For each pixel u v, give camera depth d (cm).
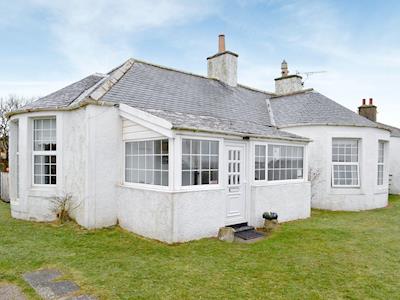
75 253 613
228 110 1181
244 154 887
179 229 689
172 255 609
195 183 734
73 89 995
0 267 533
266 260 593
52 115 894
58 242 689
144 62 1150
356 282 489
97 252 622
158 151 739
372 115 1708
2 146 2914
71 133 867
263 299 425
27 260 568
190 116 902
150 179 761
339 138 1257
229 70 1430
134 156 816
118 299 416
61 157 883
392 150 1873
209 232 752
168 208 680
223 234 738
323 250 665
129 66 1061
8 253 606
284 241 739
